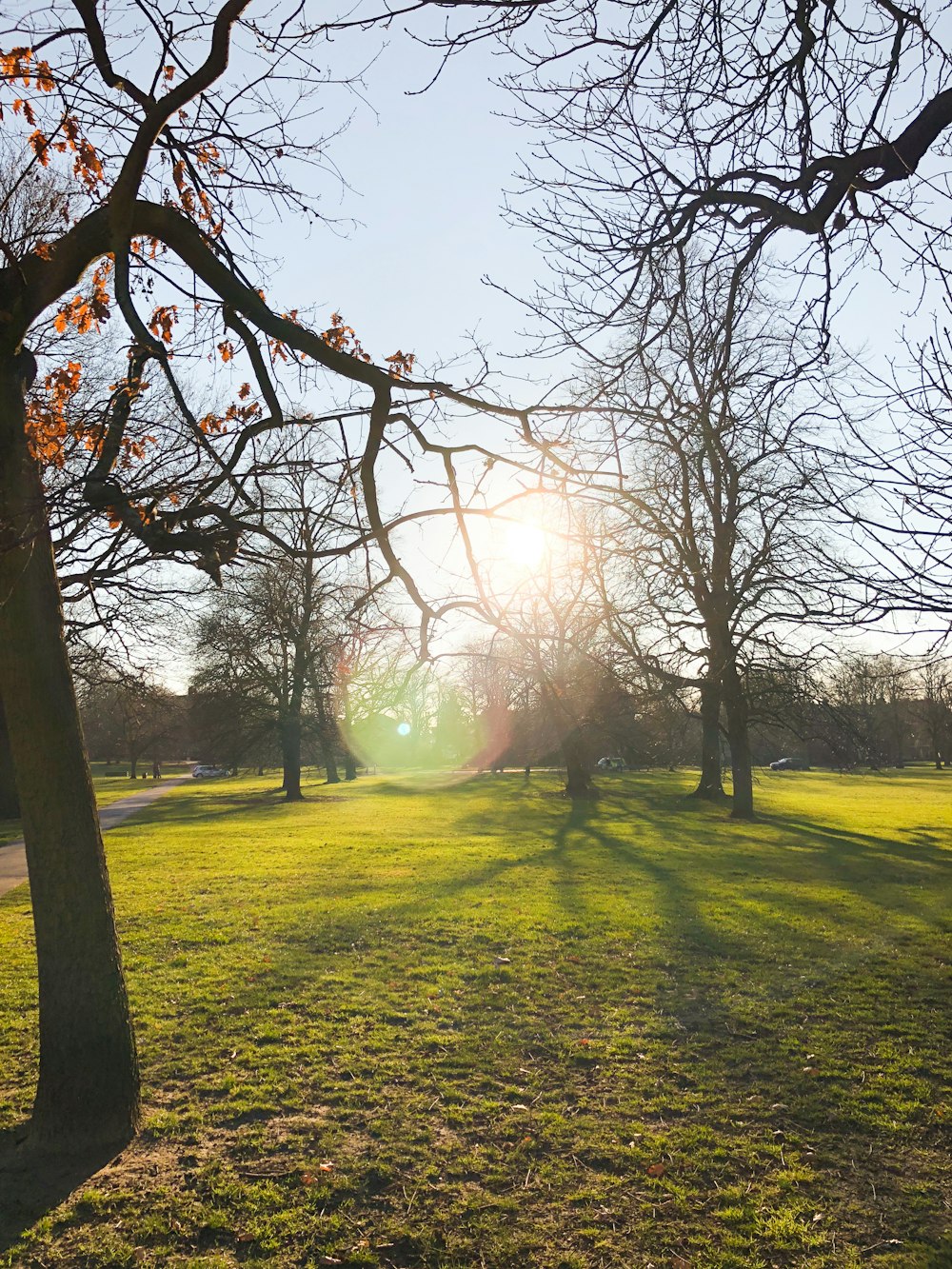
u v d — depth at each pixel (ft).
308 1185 18.24
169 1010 29.01
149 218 17.39
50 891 19.60
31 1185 18.22
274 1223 16.96
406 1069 24.12
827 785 174.29
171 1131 20.39
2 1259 15.99
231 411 18.74
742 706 78.48
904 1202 17.53
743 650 55.01
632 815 101.71
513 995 30.48
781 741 99.66
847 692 68.69
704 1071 23.94
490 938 38.45
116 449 17.66
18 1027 27.20
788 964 34.58
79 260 18.42
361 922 41.65
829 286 14.96
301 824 91.91
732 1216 17.06
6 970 33.53
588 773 128.77
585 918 42.55
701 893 49.62
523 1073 23.86
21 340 18.92
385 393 15.76
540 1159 19.35
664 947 36.99
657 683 54.65
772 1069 24.06
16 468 18.51
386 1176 18.63
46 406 21.22
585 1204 17.61
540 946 37.01
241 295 16.57
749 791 98.94
